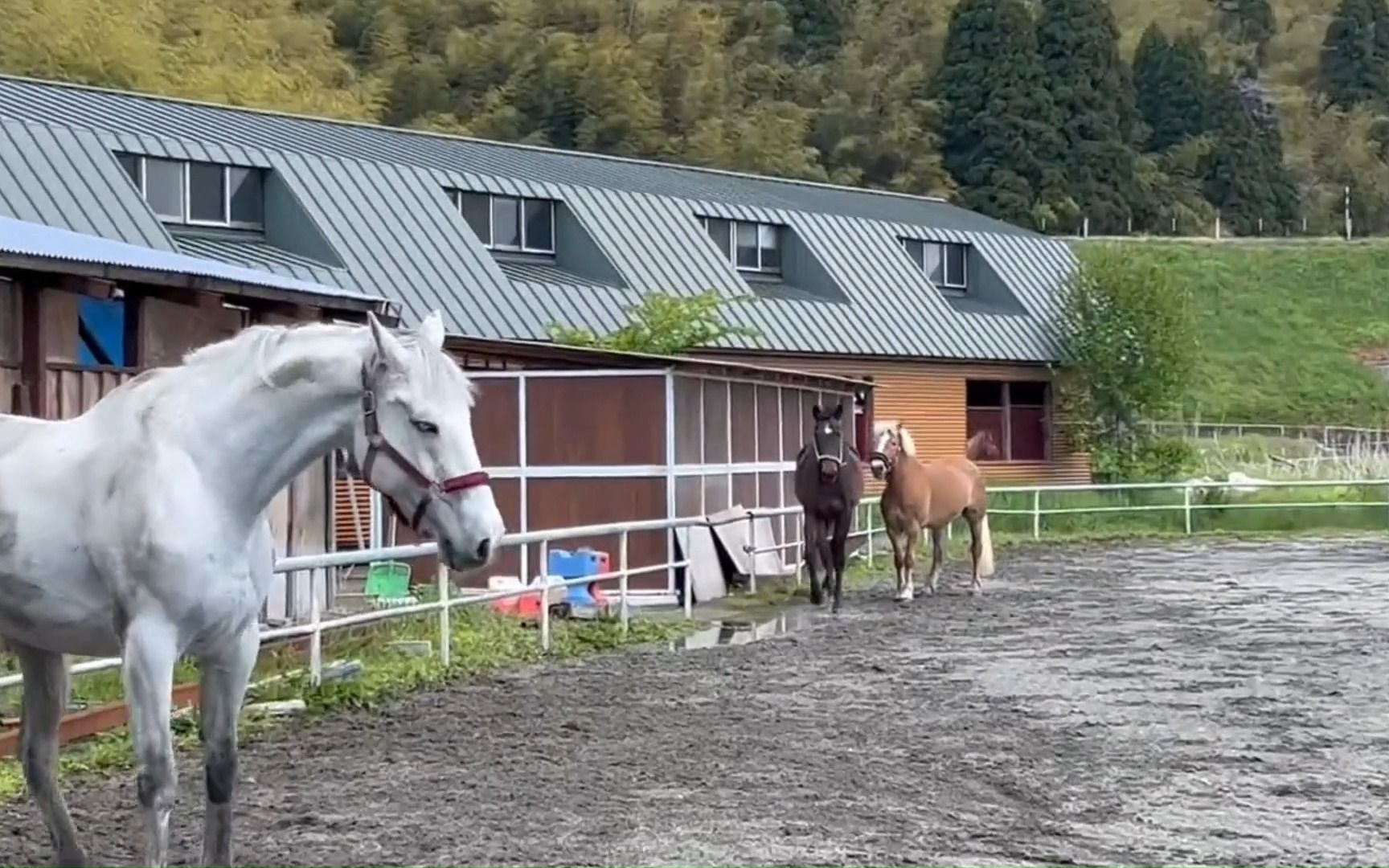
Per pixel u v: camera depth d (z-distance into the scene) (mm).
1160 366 39844
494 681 13305
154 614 5914
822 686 13023
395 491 5988
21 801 8453
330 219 29047
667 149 79062
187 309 14297
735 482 23938
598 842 7594
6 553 6215
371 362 6000
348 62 81062
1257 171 88188
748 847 7500
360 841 7625
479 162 35094
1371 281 59844
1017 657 14969
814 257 37562
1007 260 42438
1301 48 119500
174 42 69250
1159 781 9148
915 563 27234
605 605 18266
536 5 87375
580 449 21281
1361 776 9328
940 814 8250
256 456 6086
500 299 29875
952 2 95750
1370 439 48125
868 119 83625
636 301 32344
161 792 5852
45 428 6461
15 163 24938
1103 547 31219
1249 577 24125
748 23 95188
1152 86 92000
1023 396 40719
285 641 13234
